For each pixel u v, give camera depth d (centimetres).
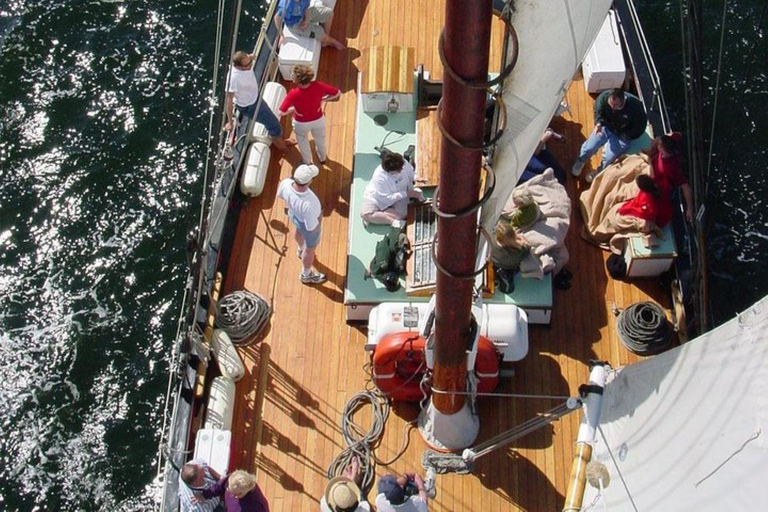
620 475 708
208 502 885
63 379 1438
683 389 603
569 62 645
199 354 1051
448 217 749
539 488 997
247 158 1223
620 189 1138
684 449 575
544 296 1079
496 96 685
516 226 1097
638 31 1327
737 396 510
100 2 1872
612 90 1141
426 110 1236
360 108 1247
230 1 1877
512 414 1048
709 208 1225
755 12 1744
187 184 1634
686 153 1527
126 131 1702
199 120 1714
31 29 1838
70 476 1348
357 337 1106
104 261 1555
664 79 1669
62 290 1528
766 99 1634
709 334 568
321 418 1051
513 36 645
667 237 1106
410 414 1046
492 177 740
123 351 1463
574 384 1070
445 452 1014
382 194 1110
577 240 1165
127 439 1380
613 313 1114
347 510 880
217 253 1131
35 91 1758
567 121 1270
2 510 1323
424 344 989
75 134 1702
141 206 1614
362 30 1379
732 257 1445
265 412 1055
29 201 1622
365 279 1095
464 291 827
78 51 1809
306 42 1316
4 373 1444
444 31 641
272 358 1093
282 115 1177
